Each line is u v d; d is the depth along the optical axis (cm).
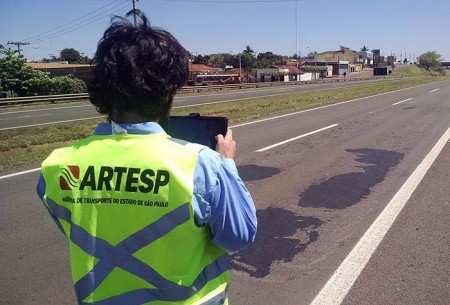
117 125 136
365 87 4044
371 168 810
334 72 12400
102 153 133
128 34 139
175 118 168
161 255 128
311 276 388
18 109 2591
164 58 138
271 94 3466
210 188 130
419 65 14925
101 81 137
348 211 568
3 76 3700
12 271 408
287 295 356
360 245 454
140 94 136
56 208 136
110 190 129
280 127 1405
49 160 139
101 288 131
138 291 131
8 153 1059
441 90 3356
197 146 136
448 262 410
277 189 676
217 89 4422
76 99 3234
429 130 1283
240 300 349
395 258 421
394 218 535
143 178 127
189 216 126
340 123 1488
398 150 984
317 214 557
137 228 127
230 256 430
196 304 133
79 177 132
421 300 344
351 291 360
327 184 702
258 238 477
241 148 1036
